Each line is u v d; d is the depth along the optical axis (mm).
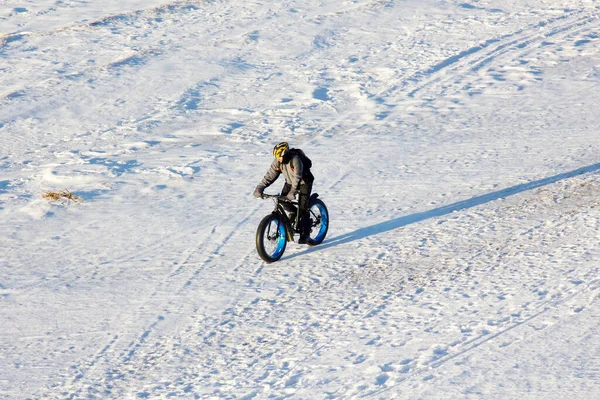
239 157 49125
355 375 18938
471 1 101250
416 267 27219
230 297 26391
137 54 84000
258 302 25672
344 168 43875
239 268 29422
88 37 92625
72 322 25438
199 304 26031
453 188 37562
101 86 72500
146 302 26688
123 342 23453
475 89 64812
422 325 21719
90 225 37000
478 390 17031
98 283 29156
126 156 51375
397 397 17281
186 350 22375
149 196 41469
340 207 36406
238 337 22922
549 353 18469
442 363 18812
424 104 61281
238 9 103625
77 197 41562
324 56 80500
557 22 88500
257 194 29547
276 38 88250
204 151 51344
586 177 36594
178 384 20125
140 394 19766
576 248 26672
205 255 31438
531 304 21984
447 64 74625
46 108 66375
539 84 64562
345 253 29844
